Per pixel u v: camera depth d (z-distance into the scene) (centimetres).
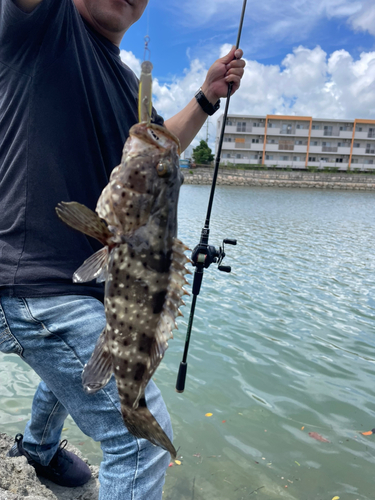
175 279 134
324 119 6109
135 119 204
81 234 174
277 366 515
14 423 358
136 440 163
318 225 1848
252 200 3259
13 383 428
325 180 5494
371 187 5391
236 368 505
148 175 125
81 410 167
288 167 6062
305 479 326
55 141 162
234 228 1677
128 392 133
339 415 418
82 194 173
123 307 129
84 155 172
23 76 156
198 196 3522
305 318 683
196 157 5997
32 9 142
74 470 255
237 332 616
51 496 225
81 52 173
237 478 323
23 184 160
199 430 383
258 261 1082
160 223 128
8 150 163
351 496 310
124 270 128
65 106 164
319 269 1010
